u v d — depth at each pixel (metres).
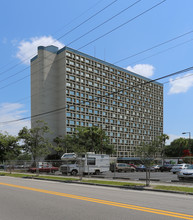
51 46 82.12
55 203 9.23
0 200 9.97
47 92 79.00
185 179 18.64
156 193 13.43
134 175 30.53
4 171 40.81
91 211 7.78
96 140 65.19
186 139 79.31
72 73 82.00
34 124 78.06
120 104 98.31
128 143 98.44
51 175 28.62
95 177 24.98
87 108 84.50
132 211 7.83
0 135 43.84
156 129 115.62
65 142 69.31
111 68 97.19
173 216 7.18
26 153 45.84
